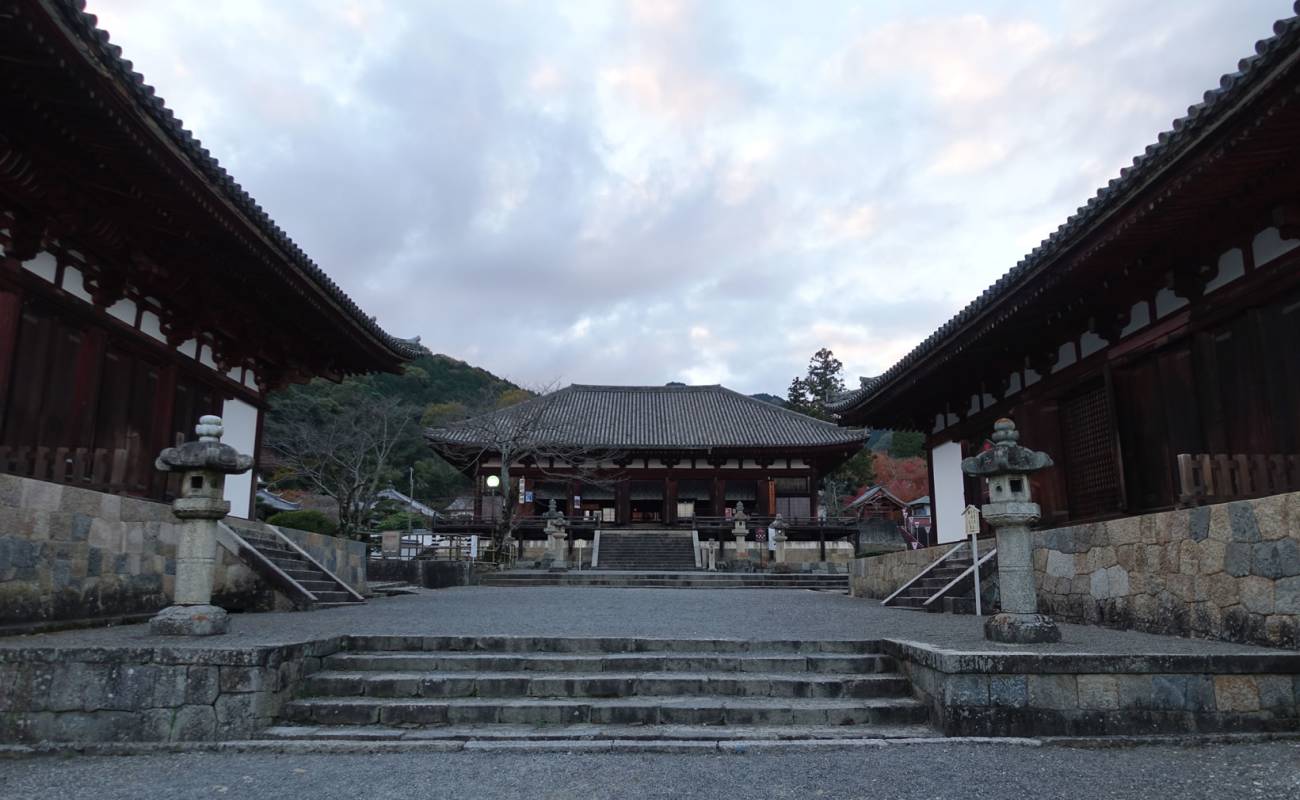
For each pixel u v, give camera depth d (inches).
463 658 322.7
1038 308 491.5
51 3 259.8
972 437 705.0
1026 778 214.1
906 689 303.0
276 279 512.1
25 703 255.6
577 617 482.0
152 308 497.4
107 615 387.9
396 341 704.4
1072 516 542.6
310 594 504.1
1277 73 256.5
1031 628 301.4
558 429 1897.1
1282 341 362.6
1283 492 336.8
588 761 241.0
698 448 1806.1
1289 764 223.1
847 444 1758.1
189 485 331.9
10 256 373.1
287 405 1802.4
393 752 252.4
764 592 884.0
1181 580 331.9
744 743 254.5
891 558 695.7
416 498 2364.7
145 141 341.7
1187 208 355.3
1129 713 255.8
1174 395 437.4
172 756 245.4
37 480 343.3
